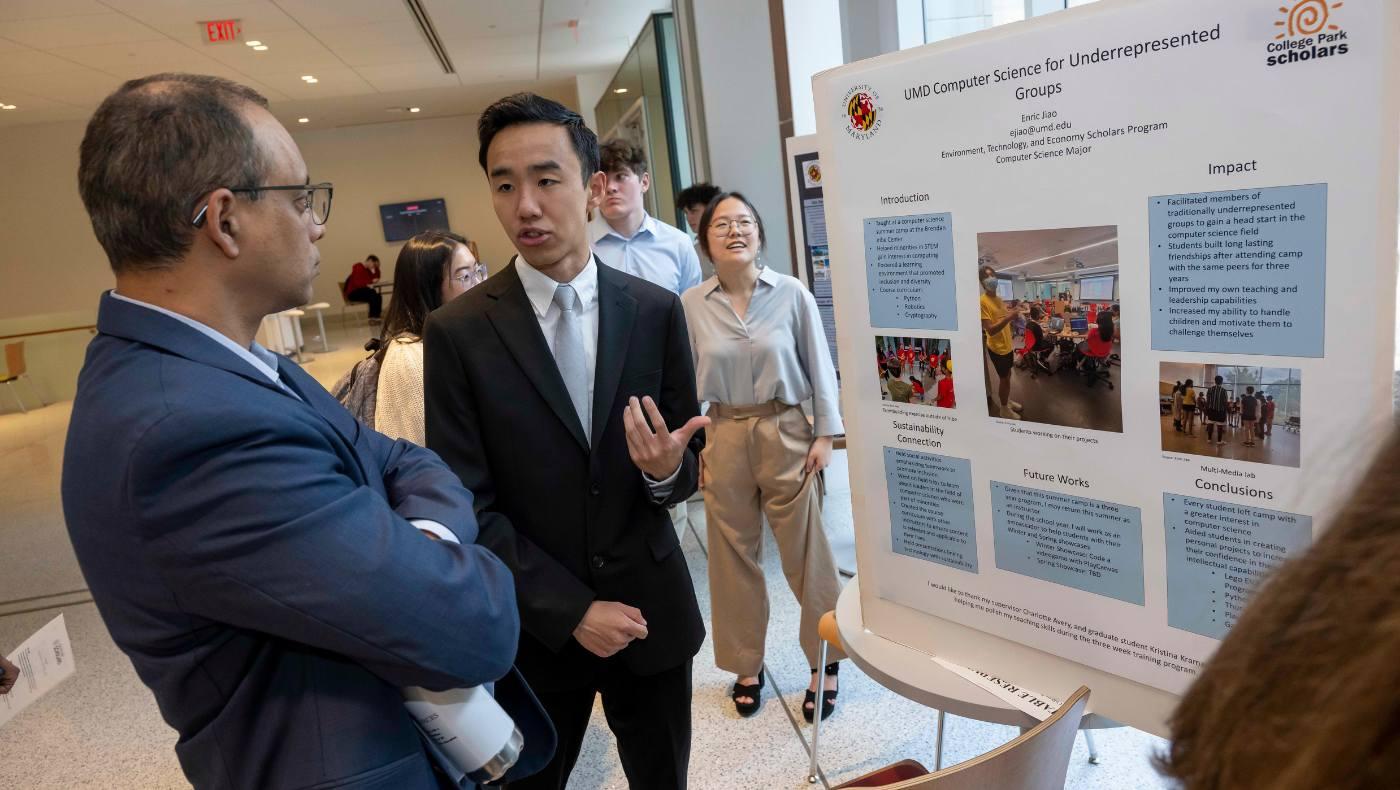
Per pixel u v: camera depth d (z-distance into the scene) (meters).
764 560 3.42
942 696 1.05
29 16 5.80
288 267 0.83
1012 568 0.99
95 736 2.62
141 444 0.69
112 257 0.78
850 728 2.30
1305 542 0.74
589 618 1.29
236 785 0.78
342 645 0.74
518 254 1.37
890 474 1.09
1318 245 0.69
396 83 10.42
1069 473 0.90
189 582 0.71
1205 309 0.76
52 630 1.73
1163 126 0.75
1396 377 0.66
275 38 7.09
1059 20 0.80
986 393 0.96
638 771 1.52
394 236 15.90
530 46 8.84
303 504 0.73
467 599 0.81
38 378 9.59
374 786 0.79
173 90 0.77
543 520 1.36
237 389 0.74
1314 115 0.67
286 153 0.82
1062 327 0.87
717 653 2.41
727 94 3.56
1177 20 0.72
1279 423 0.74
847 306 1.07
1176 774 0.37
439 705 0.87
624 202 3.12
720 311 2.28
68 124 10.52
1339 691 0.28
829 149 1.03
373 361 2.14
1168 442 0.82
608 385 1.37
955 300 0.95
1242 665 0.34
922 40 3.09
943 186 0.93
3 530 4.85
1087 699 0.96
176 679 0.77
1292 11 0.66
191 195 0.75
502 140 1.28
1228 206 0.73
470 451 1.34
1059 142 0.82
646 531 1.42
